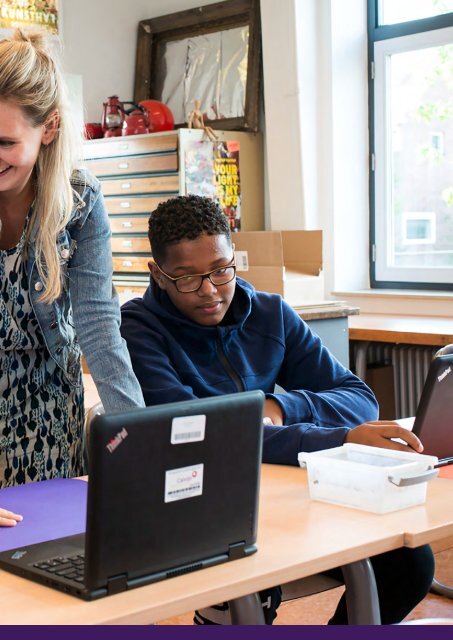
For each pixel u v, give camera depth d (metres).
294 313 2.29
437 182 5.00
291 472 1.81
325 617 2.93
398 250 5.21
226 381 2.11
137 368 2.03
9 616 1.07
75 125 1.73
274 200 5.11
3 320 1.75
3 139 1.51
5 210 1.70
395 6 5.08
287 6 4.90
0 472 1.80
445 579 3.19
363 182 5.23
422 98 5.02
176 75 5.66
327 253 5.18
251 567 1.23
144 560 1.16
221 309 2.06
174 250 2.01
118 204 5.18
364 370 4.53
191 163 4.89
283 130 5.02
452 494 1.60
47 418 1.84
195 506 1.20
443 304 4.79
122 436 1.11
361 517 1.46
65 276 1.78
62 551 1.29
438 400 1.80
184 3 5.64
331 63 5.03
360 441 1.77
